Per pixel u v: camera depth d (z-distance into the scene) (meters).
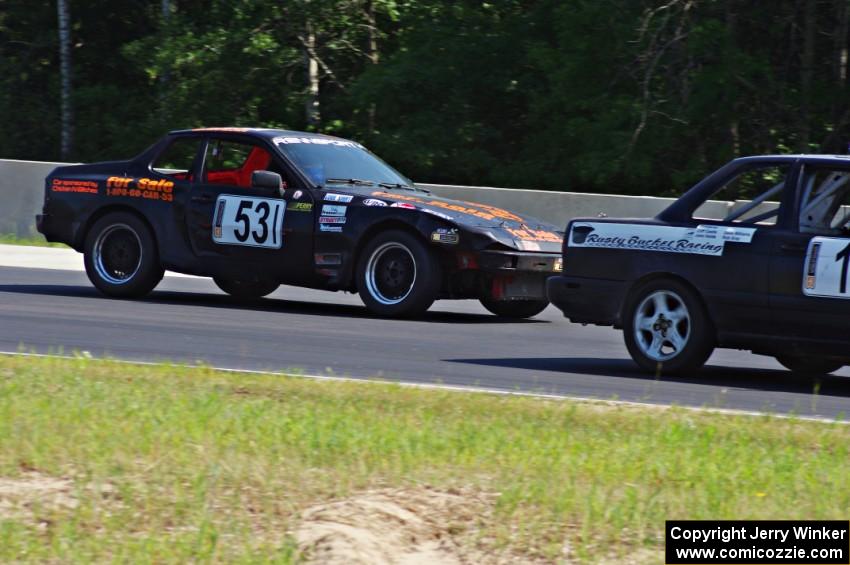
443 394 24.55
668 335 28.94
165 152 42.69
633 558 14.66
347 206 39.09
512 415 22.61
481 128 77.38
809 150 68.88
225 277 41.12
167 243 41.81
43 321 35.22
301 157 41.06
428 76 76.75
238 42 79.06
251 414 21.56
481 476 17.86
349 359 30.09
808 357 27.70
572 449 19.66
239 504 16.31
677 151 70.38
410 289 38.31
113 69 99.75
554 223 55.41
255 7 79.94
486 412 22.84
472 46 77.31
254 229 40.34
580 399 24.53
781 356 29.77
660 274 28.91
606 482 17.67
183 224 41.53
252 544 14.78
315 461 18.52
